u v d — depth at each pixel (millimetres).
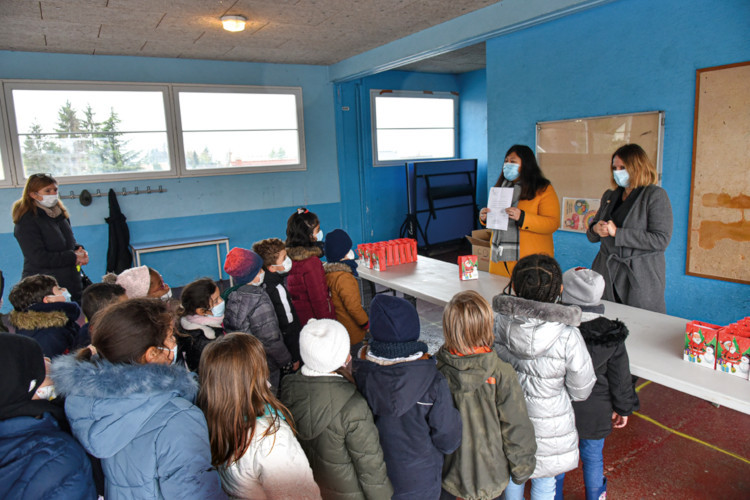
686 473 2234
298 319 2402
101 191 5746
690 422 2645
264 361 1316
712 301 3393
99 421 1062
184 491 1071
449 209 7965
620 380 1650
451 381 1519
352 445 1354
